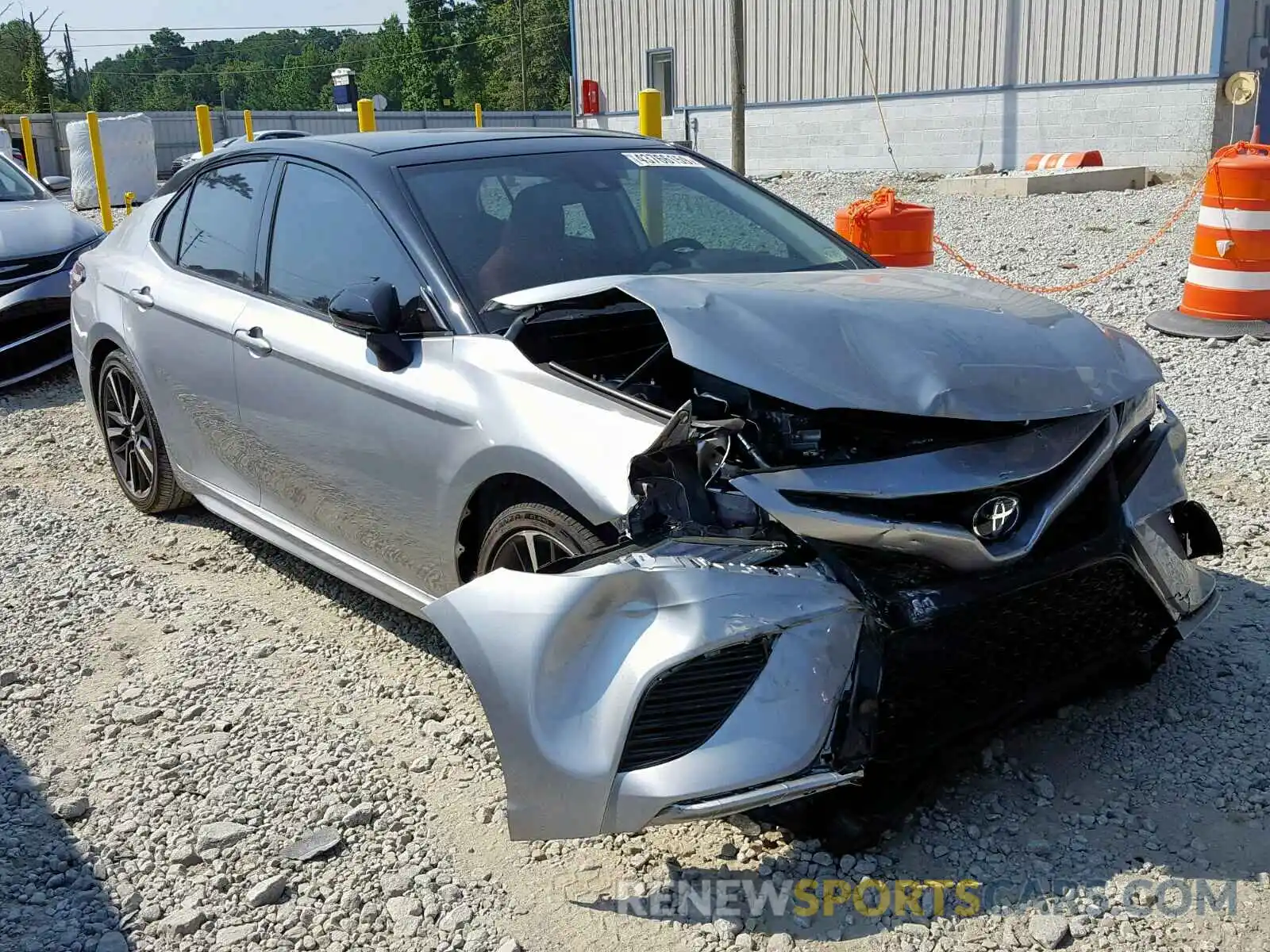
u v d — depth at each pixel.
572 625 2.69
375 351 3.67
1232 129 18.64
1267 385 6.51
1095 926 2.63
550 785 2.66
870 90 22.69
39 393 7.86
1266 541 4.58
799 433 2.83
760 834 3.00
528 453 3.16
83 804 3.26
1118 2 19.11
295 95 116.38
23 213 8.23
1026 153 20.78
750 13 24.20
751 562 2.71
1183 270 9.73
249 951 2.71
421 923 2.76
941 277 3.72
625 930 2.71
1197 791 3.10
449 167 4.09
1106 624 3.12
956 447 2.84
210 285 4.64
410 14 95.94
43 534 5.36
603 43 27.05
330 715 3.70
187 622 4.41
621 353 3.55
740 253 4.12
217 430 4.57
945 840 2.94
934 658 2.78
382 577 3.94
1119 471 3.21
